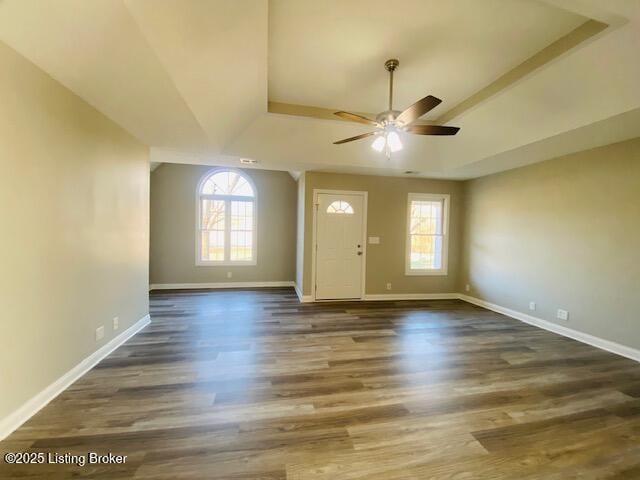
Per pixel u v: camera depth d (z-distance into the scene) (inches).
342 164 175.3
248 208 248.1
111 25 60.2
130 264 126.3
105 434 67.8
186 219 233.8
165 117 104.7
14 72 66.7
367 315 171.3
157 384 90.4
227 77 90.7
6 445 63.7
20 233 69.5
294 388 90.0
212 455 62.4
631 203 118.6
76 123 88.6
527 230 165.2
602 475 60.1
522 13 75.9
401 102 127.7
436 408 81.5
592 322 131.6
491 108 118.6
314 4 73.0
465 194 217.0
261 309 179.5
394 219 211.0
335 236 203.0
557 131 111.3
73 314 89.2
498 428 73.6
